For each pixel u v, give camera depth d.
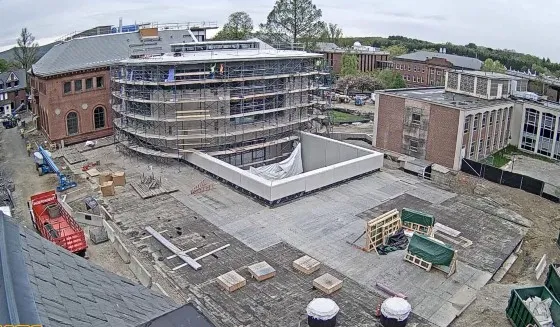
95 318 15.03
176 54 65.44
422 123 65.12
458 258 41.69
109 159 64.81
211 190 54.38
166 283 37.19
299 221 47.53
